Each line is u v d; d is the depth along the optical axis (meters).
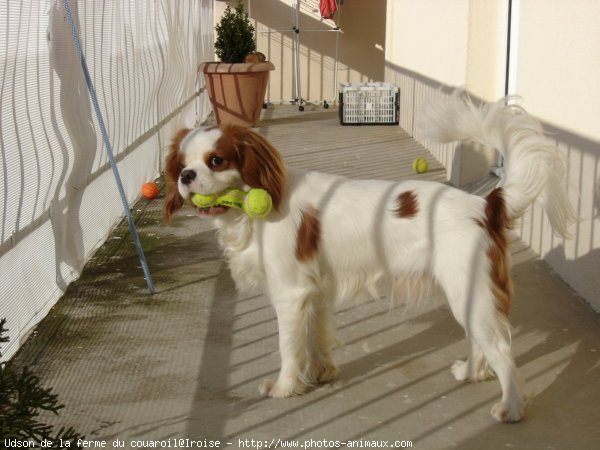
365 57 6.21
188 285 2.27
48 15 2.11
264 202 1.54
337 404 1.64
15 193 1.88
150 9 3.35
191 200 1.57
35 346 1.90
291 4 6.08
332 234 1.61
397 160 3.89
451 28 3.39
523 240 2.62
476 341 1.56
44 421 1.58
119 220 2.88
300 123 5.21
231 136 1.56
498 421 1.56
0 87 1.79
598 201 2.04
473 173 3.24
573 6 2.20
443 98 1.72
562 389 1.68
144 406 1.64
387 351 1.87
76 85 2.35
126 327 2.00
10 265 1.86
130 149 3.07
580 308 2.08
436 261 1.57
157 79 3.52
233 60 4.98
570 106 2.23
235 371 1.78
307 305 1.63
